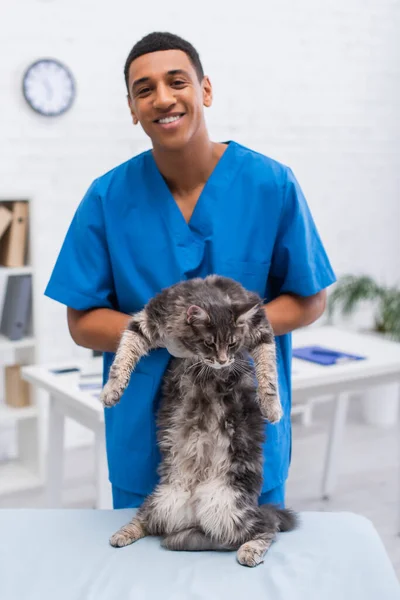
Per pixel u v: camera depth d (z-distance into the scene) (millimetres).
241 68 3857
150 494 1402
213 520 1288
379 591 1166
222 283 1392
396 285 4496
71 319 1572
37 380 2584
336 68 4164
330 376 2521
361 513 3035
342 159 4316
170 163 1459
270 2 3877
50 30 3369
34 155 3445
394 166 4539
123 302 1564
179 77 1335
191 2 3674
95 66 3504
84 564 1237
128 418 1499
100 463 2248
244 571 1209
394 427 4098
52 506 2627
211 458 1356
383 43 4305
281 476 1536
